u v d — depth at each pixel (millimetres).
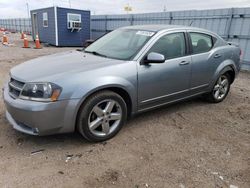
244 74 8844
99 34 19172
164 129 3965
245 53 9531
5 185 2549
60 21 17234
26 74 3229
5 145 3264
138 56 3660
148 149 3346
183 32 4344
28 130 3084
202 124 4238
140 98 3719
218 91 5230
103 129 3422
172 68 4016
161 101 4082
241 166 3059
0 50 13586
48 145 3320
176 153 3283
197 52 4516
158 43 3916
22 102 2961
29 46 16734
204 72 4641
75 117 3111
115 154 3189
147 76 3695
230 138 3781
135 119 4289
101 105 3389
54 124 3008
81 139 3508
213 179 2789
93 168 2887
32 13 20172
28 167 2850
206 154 3293
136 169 2904
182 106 5051
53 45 17906
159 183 2686
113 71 3365
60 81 2996
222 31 10266
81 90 3061
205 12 10812
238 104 5332
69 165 2922
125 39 4199
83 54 4105
